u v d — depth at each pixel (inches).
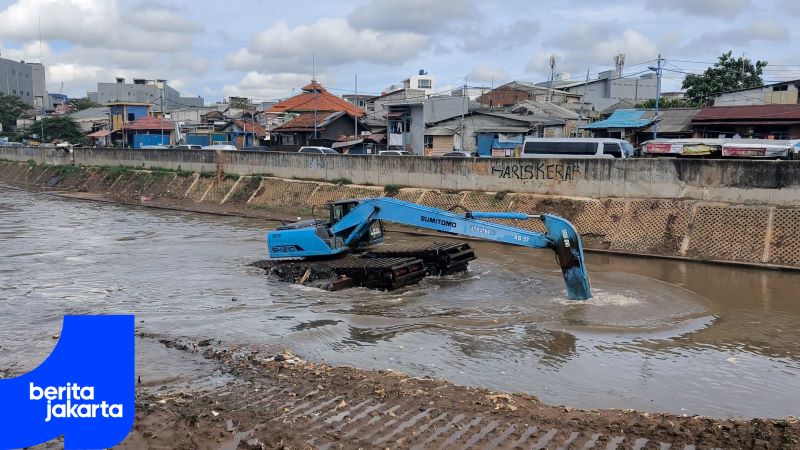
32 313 570.9
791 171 804.6
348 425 305.1
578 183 1008.2
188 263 818.2
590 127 1641.2
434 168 1194.0
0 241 1016.2
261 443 285.0
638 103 1937.7
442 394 350.3
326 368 401.1
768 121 1342.3
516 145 1712.6
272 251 719.7
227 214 1403.8
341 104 2551.7
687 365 422.6
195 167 1684.3
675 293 620.4
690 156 1078.4
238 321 531.2
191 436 292.2
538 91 2401.6
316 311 561.0
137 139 2635.3
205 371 402.0
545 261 810.8
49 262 829.8
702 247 831.1
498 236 610.2
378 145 2076.8
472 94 2792.8
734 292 644.1
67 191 1948.8
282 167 1473.9
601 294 611.8
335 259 713.0
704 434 289.3
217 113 3110.2
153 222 1283.2
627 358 435.2
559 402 358.6
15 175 2332.7
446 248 702.5
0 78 4589.1
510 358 434.6
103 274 748.6
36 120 3403.1
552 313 544.4
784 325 519.5
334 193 1323.8
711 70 1840.6
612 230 923.4
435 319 529.0
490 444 283.4
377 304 583.2
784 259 767.1
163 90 4042.8
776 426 292.2
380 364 423.2
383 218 688.4
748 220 821.9
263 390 360.8
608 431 298.0
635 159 940.6
